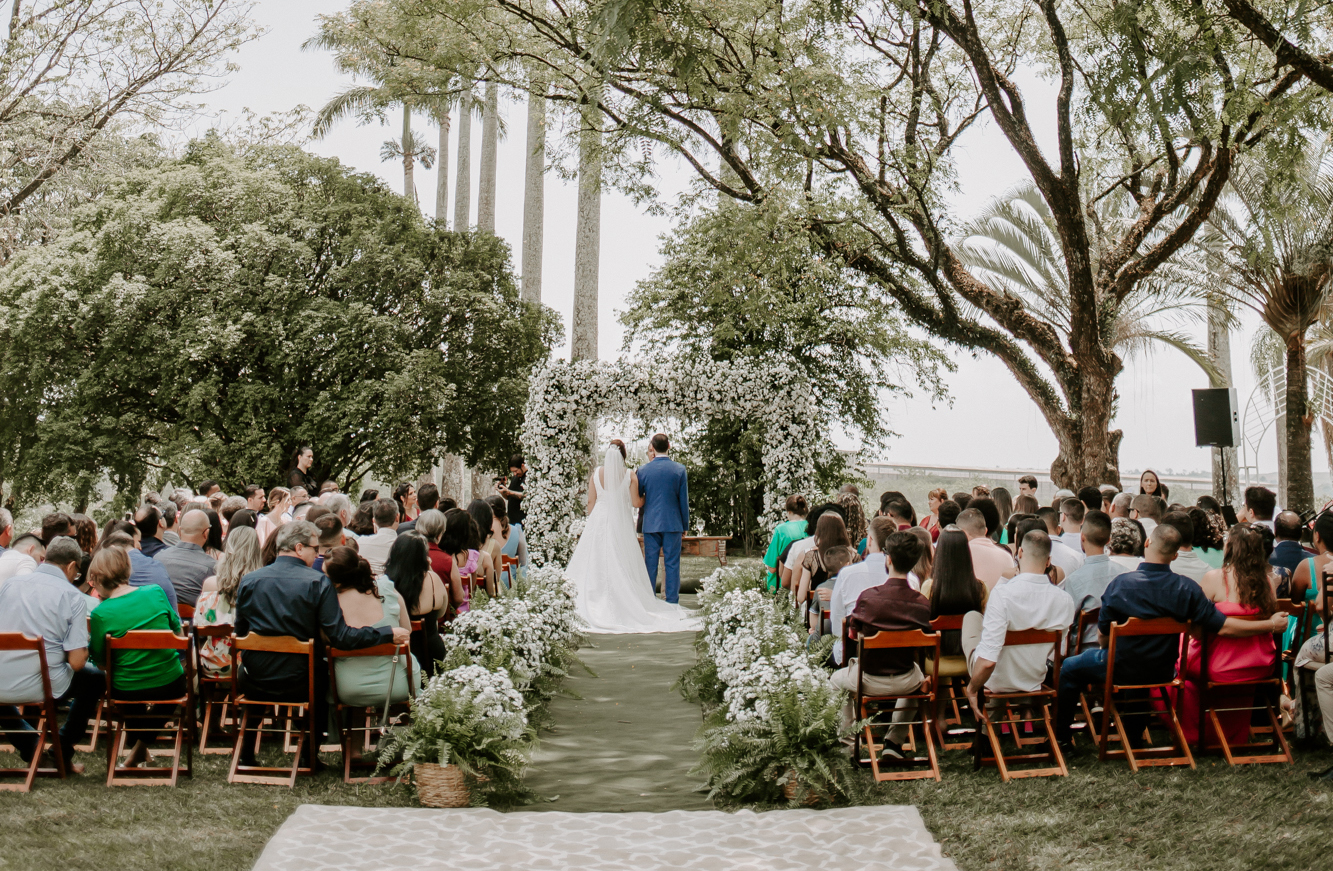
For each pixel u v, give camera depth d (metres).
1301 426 15.11
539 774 6.38
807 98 12.11
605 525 13.23
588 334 23.78
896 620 5.96
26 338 21.45
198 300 21.73
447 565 8.00
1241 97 10.22
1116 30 10.00
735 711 6.07
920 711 6.42
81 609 5.91
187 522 7.43
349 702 6.12
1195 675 6.05
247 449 20.69
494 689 6.05
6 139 22.69
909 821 5.12
